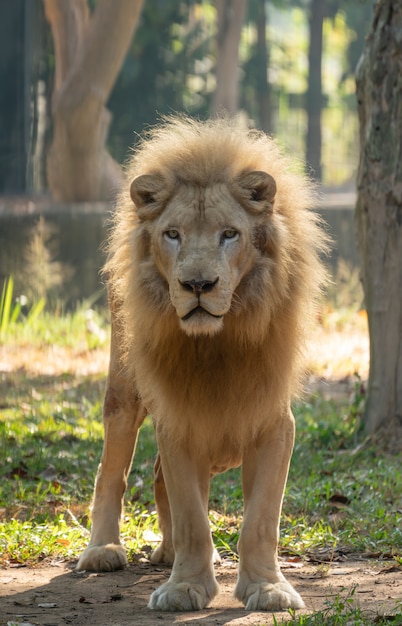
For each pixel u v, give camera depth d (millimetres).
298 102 67312
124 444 9719
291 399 8734
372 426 14656
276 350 7977
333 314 25984
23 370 21594
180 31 55875
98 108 34938
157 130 8828
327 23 71875
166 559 9648
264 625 7195
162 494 9633
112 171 36562
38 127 44281
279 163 8406
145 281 7887
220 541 10031
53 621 7707
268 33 73688
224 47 51094
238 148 8023
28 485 12758
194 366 7938
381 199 14438
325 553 9867
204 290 7328
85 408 17938
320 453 14258
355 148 68250
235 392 7961
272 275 7820
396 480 12430
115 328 9539
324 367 20859
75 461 14148
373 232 14531
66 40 37031
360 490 12055
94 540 9617
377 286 14578
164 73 53656
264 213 7836
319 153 61031
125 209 8484
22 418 17062
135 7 34156
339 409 17406
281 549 9930
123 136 52531
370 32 14477
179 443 8094
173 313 7758
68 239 28906
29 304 27984
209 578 8047
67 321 26047
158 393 8102
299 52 80000
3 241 27953
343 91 73500
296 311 8055
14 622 7555
